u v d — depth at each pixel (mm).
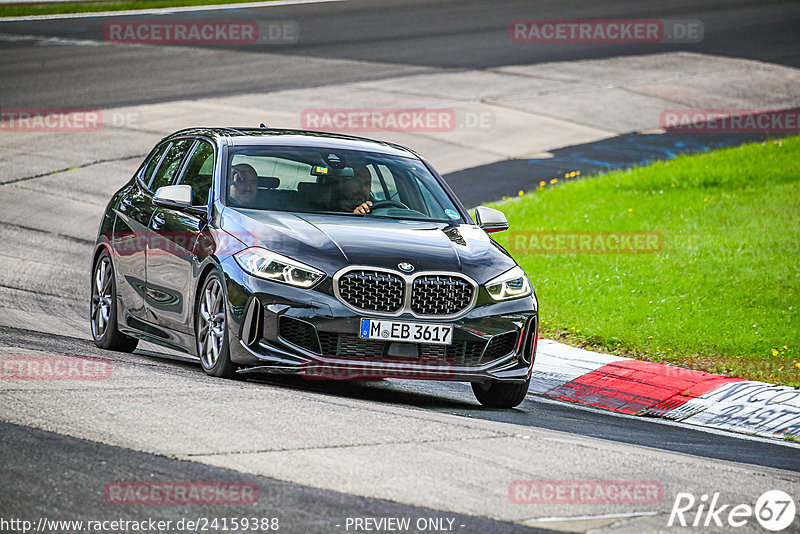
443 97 94000
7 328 35031
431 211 30938
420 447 21312
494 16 137500
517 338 27984
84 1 143250
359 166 31516
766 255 48250
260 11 139375
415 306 26703
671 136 85062
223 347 27219
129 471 18484
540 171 73875
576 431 26219
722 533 17469
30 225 56938
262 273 26562
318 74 101250
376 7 144500
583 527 17141
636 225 55719
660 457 22688
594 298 43219
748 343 37219
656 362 35844
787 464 25000
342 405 24828
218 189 29656
